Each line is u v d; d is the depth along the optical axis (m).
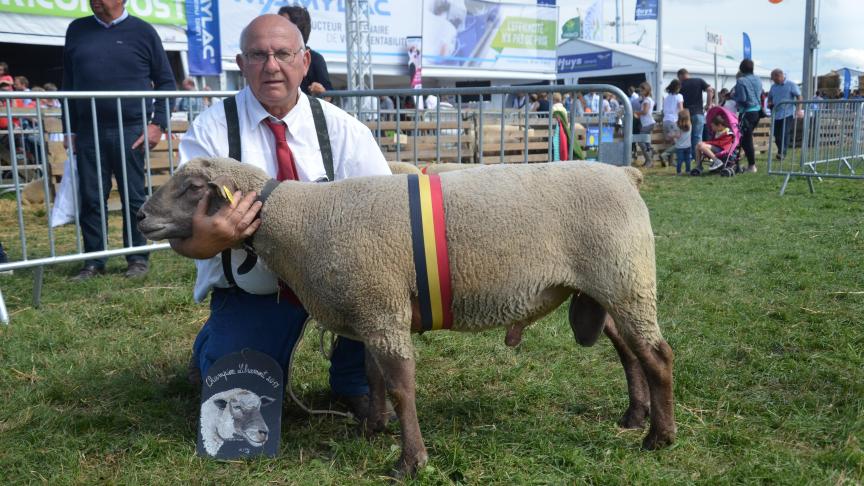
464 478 2.67
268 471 2.78
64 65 5.84
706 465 2.71
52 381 3.62
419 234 2.54
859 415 3.04
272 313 3.16
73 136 5.84
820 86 25.69
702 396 3.37
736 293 5.00
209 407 2.95
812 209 8.66
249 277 3.05
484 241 2.56
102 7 5.59
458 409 3.32
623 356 3.08
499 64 19.77
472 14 18.67
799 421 3.04
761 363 3.69
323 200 2.66
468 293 2.61
